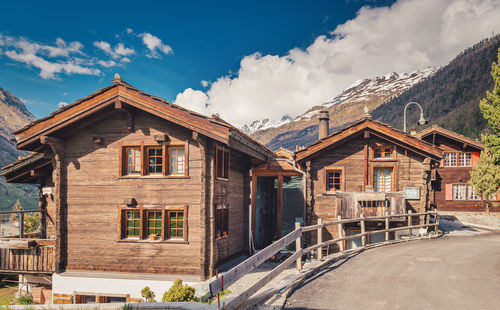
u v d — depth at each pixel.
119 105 11.08
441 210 29.00
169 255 11.25
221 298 8.81
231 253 12.99
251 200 16.44
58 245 11.80
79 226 11.88
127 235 11.80
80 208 11.92
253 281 10.45
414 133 21.55
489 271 9.02
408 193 16.62
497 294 7.05
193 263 11.08
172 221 11.52
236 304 5.29
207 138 11.22
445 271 9.04
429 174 16.58
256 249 16.56
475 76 181.50
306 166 17.22
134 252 11.48
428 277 8.44
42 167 15.02
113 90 11.18
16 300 13.81
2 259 12.54
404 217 15.70
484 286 7.63
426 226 16.17
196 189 11.23
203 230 10.93
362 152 17.08
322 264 9.66
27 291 14.51
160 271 11.26
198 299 8.54
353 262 10.25
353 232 16.45
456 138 27.97
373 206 16.62
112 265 11.58
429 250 12.22
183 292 8.47
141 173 11.62
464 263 10.00
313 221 17.02
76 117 11.38
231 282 5.15
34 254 12.31
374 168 17.14
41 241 12.34
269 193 20.36
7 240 12.37
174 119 10.84
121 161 11.75
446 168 29.06
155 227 11.63
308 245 16.86
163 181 11.47
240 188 14.34
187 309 4.48
